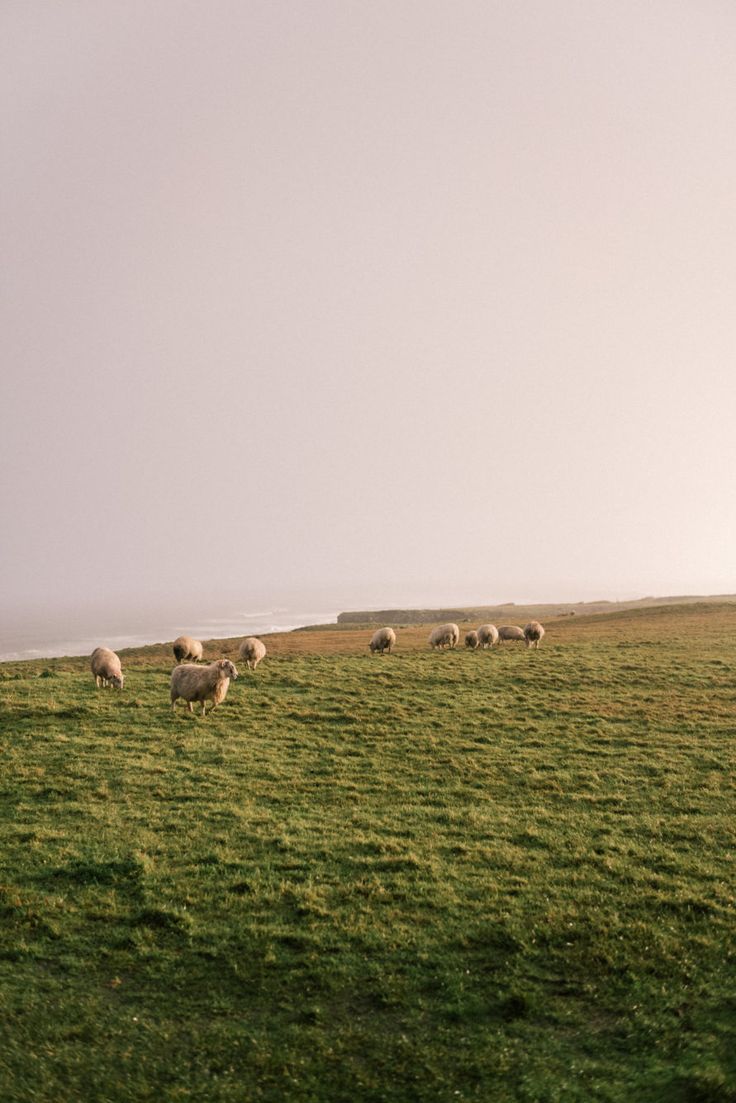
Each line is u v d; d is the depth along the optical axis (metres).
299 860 15.34
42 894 13.83
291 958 11.98
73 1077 9.56
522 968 11.80
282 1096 9.29
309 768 21.52
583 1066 9.70
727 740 24.45
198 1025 10.56
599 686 32.94
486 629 50.34
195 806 18.30
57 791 19.17
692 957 12.01
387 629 48.75
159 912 13.22
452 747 23.80
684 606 73.00
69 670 42.44
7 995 11.05
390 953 12.16
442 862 15.38
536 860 15.53
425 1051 10.01
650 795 19.44
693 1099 9.05
